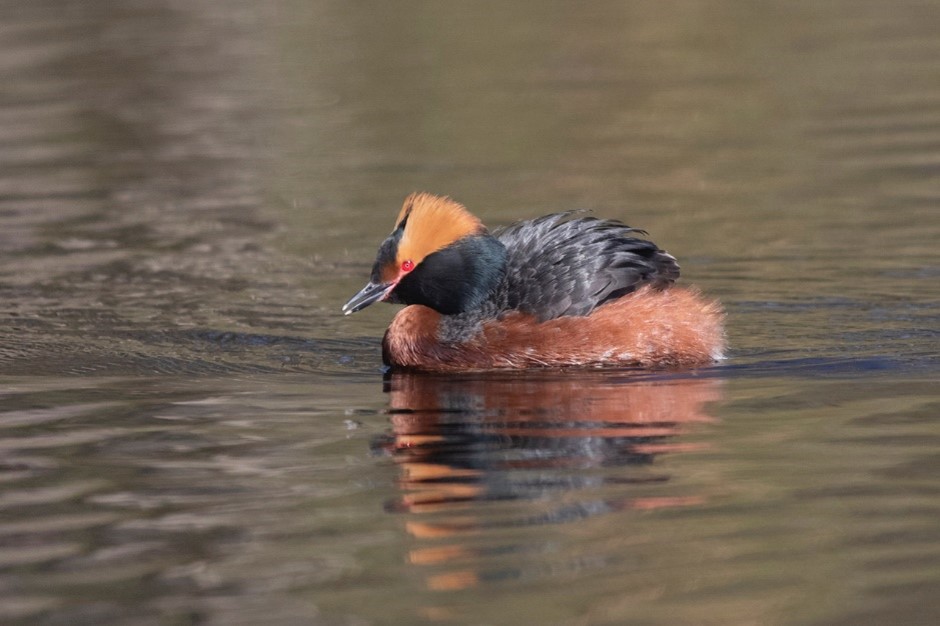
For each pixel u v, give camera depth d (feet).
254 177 75.87
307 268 59.67
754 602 26.91
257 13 122.93
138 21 119.55
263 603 27.35
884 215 64.03
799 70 97.25
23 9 125.90
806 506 31.65
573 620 26.37
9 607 27.40
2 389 43.29
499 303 46.78
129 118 89.20
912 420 37.50
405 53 106.42
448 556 29.32
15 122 88.28
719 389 41.63
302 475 34.58
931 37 105.40
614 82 95.76
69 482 34.40
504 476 34.09
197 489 33.65
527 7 124.36
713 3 123.44
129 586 28.30
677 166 75.31
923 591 27.32
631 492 32.76
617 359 45.19
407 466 35.09
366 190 72.33
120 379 44.50
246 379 44.62
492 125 85.66
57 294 55.83
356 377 44.98
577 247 46.65
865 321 49.26
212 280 57.82
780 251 59.52
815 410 38.86
